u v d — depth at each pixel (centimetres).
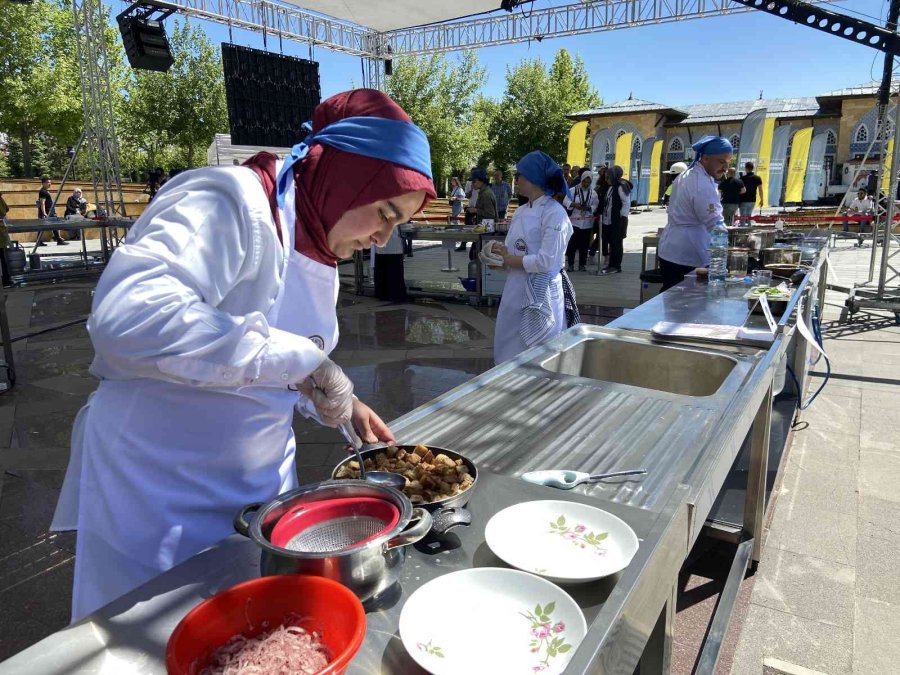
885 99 742
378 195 98
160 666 67
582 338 240
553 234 304
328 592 70
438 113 2697
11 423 402
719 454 132
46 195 1536
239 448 108
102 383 110
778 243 496
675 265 457
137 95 2283
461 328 654
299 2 707
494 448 143
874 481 307
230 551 90
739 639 204
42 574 244
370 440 125
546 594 82
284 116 1183
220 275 91
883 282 671
